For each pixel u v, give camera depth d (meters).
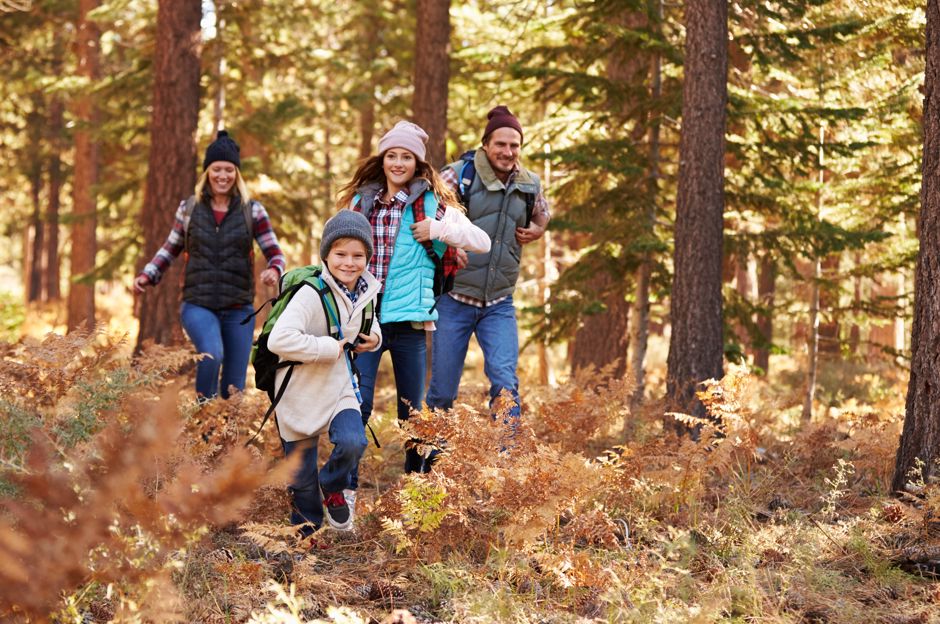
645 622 3.14
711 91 7.05
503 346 5.23
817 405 11.18
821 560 3.97
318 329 4.04
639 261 8.98
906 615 3.34
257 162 15.12
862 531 4.20
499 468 3.96
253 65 15.91
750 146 8.75
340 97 18.38
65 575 2.56
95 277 16.72
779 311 10.60
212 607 3.26
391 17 17.47
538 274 15.59
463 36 14.08
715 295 7.00
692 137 7.06
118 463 2.63
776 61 9.48
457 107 16.66
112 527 2.59
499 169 5.27
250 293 6.09
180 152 10.84
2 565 2.46
